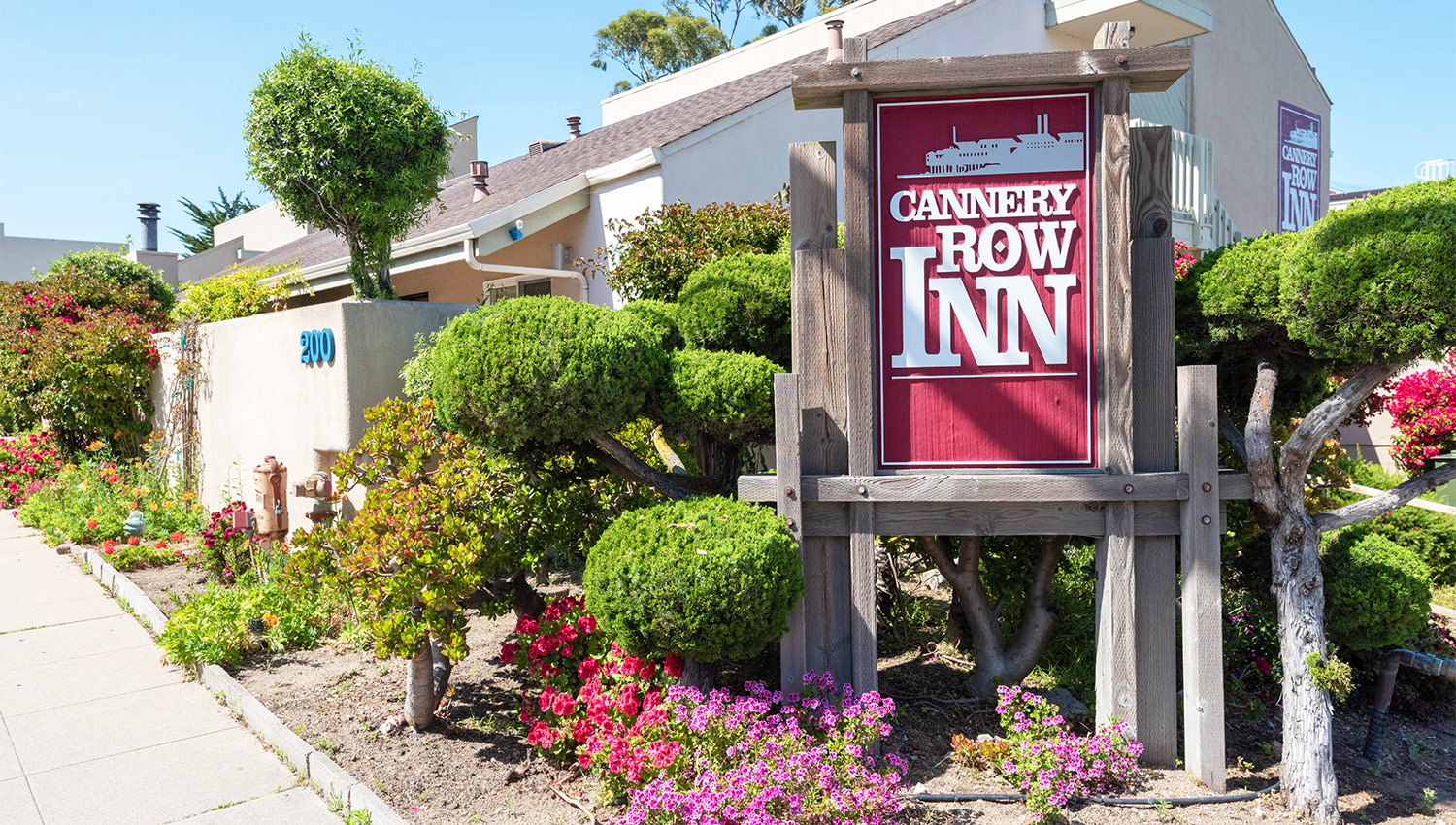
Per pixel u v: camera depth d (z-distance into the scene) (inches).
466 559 172.6
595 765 155.2
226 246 1069.8
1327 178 642.2
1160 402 167.6
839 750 153.7
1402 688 222.5
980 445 170.7
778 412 170.6
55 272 740.0
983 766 166.4
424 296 561.6
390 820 145.9
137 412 492.4
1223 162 540.1
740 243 281.0
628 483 220.8
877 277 171.8
